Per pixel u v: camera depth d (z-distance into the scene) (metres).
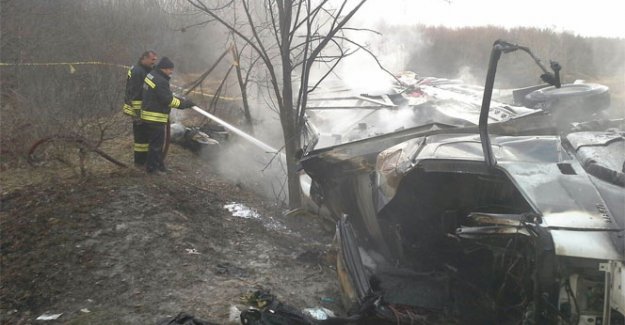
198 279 4.03
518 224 3.00
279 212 5.82
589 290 2.88
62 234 4.38
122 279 3.93
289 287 4.06
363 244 4.83
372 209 4.54
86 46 10.70
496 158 3.65
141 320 3.44
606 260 2.74
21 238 4.34
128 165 6.23
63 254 4.14
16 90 7.68
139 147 6.27
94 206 4.84
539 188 3.23
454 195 4.04
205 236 4.75
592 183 3.24
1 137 6.54
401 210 4.11
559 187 3.22
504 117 5.96
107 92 8.16
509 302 3.34
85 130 7.21
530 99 8.41
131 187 5.34
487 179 3.64
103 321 3.42
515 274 3.27
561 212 2.99
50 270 3.96
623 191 3.13
